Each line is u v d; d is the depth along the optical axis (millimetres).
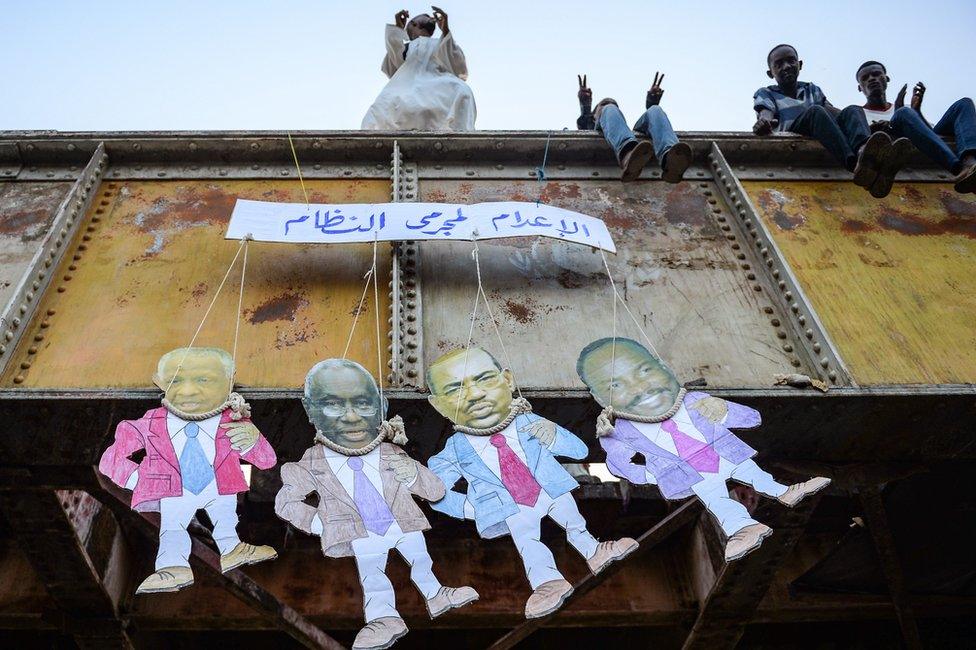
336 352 5688
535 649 7844
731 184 7340
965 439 5895
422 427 5387
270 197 7070
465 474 4785
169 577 4191
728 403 5086
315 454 4762
